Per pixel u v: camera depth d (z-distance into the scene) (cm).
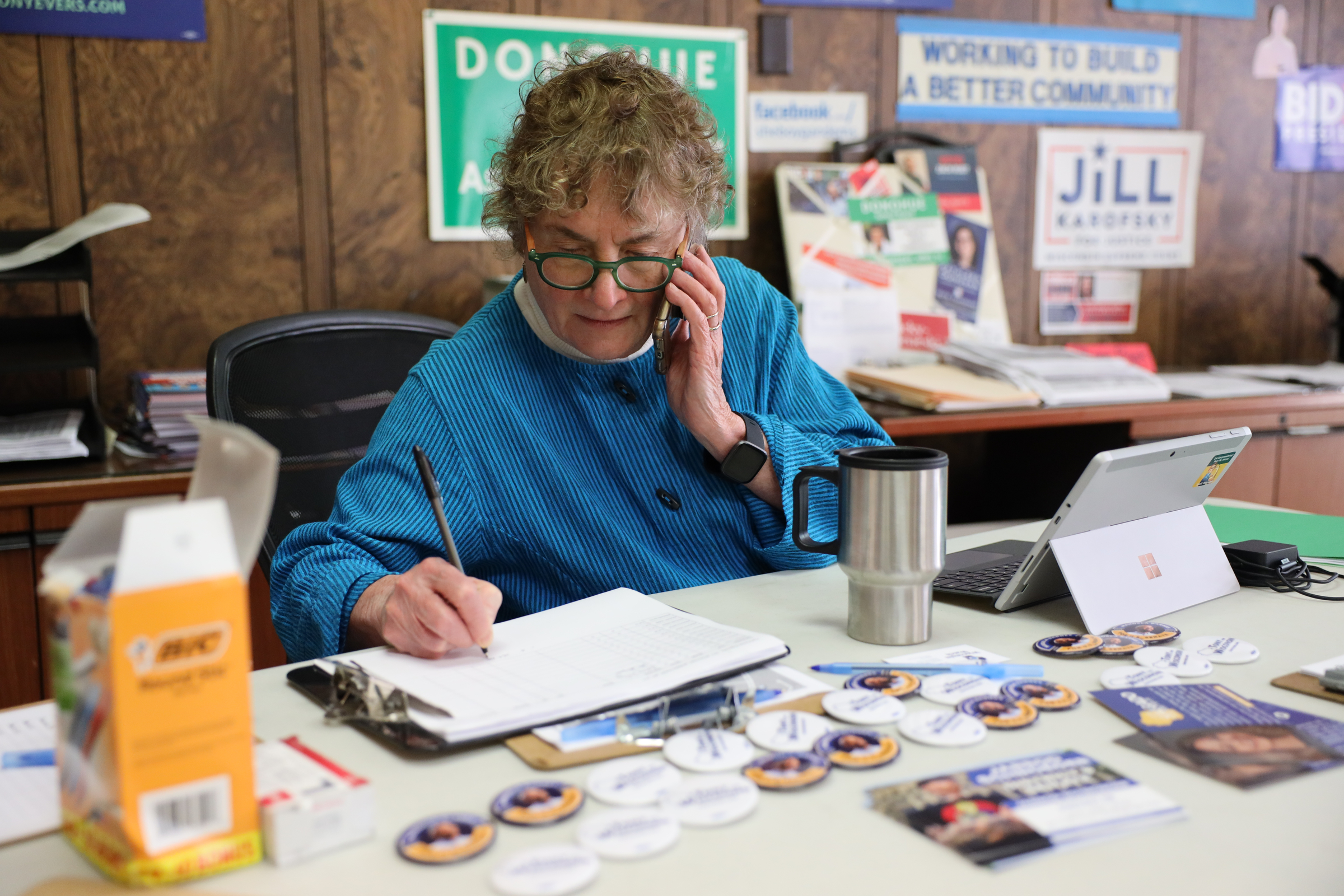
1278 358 306
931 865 56
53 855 58
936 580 107
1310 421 236
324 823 58
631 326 110
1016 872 55
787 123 247
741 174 244
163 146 199
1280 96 295
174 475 164
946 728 72
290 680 83
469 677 79
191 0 197
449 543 88
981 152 267
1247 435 105
